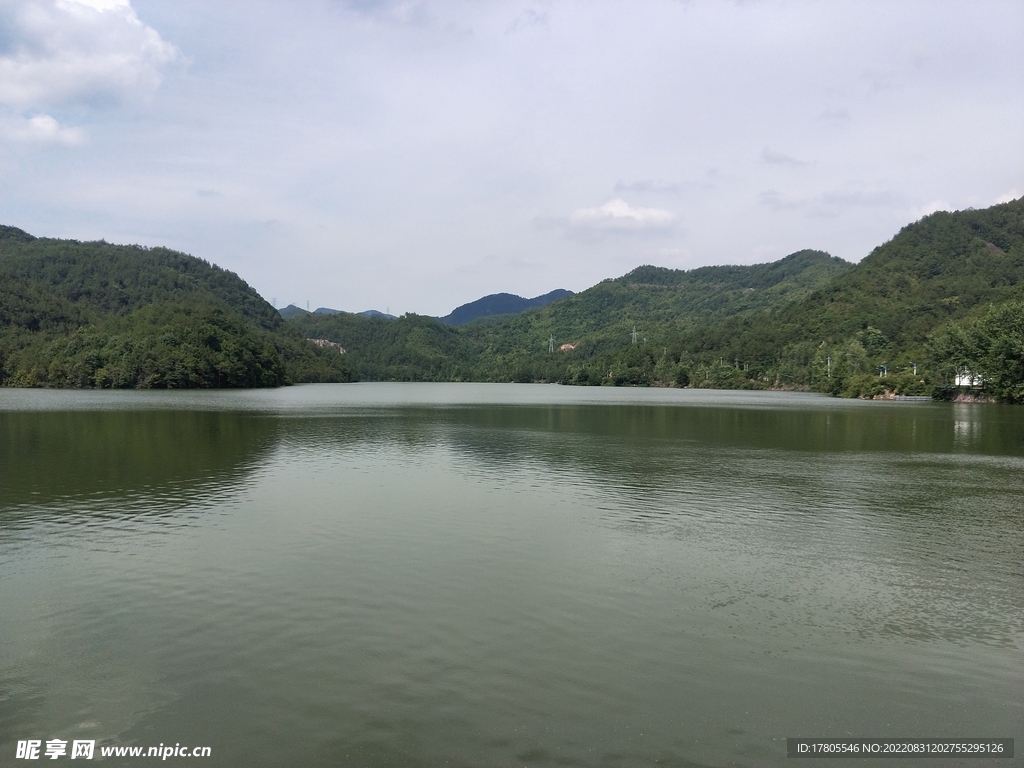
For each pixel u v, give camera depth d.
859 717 11.57
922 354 147.25
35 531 22.66
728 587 17.86
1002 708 11.95
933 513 26.97
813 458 42.81
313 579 17.91
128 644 13.85
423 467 37.59
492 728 10.94
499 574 18.55
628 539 22.45
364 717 11.20
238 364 170.75
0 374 161.38
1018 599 17.27
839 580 18.56
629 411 92.38
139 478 32.91
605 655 13.62
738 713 11.58
